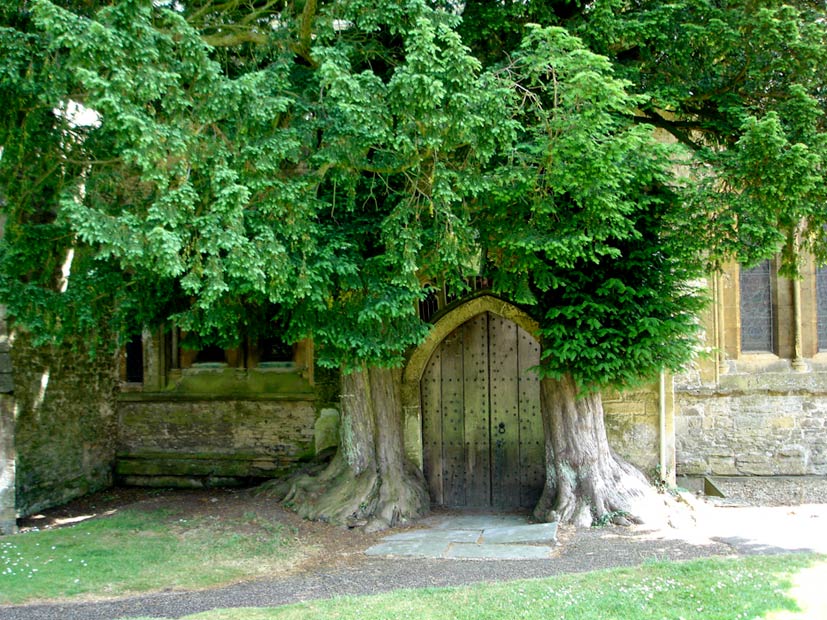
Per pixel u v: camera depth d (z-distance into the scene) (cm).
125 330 756
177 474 1173
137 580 648
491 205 672
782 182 648
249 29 692
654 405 977
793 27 672
